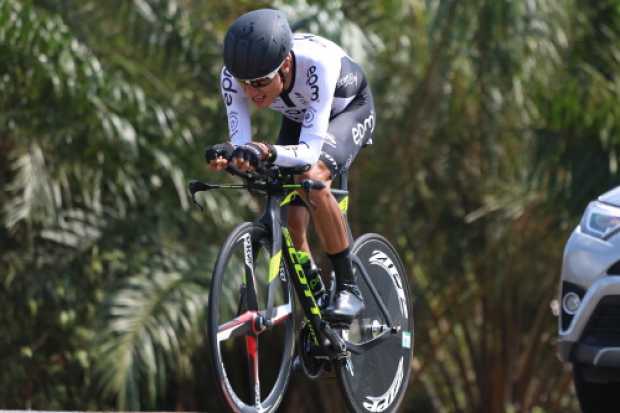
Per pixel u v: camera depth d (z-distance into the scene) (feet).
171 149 91.91
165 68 95.40
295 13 89.56
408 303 49.24
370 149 98.37
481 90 93.97
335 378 44.57
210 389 101.96
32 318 93.35
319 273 43.47
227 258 38.45
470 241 104.17
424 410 121.29
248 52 38.63
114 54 92.94
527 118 97.04
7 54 84.89
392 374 47.55
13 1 84.89
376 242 47.37
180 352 90.07
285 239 41.47
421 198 103.35
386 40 96.63
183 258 91.45
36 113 87.20
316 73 41.45
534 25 90.99
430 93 96.32
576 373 55.11
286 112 44.29
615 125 92.43
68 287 92.22
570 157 95.45
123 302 85.81
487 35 90.99
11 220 84.89
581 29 96.22
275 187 41.14
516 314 108.06
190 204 92.53
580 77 93.81
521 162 98.84
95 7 93.91
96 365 84.89
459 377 119.55
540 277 106.32
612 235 52.90
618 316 51.67
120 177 89.45
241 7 94.58
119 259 91.61
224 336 38.14
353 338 44.96
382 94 96.99
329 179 42.37
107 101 87.20
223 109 95.20
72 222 93.15
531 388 114.73
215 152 38.22
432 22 91.20
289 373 42.45
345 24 88.48
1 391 93.50
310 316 41.34
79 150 88.79
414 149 99.30
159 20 94.53
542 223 101.45
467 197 103.19
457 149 100.83
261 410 40.24
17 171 91.35
